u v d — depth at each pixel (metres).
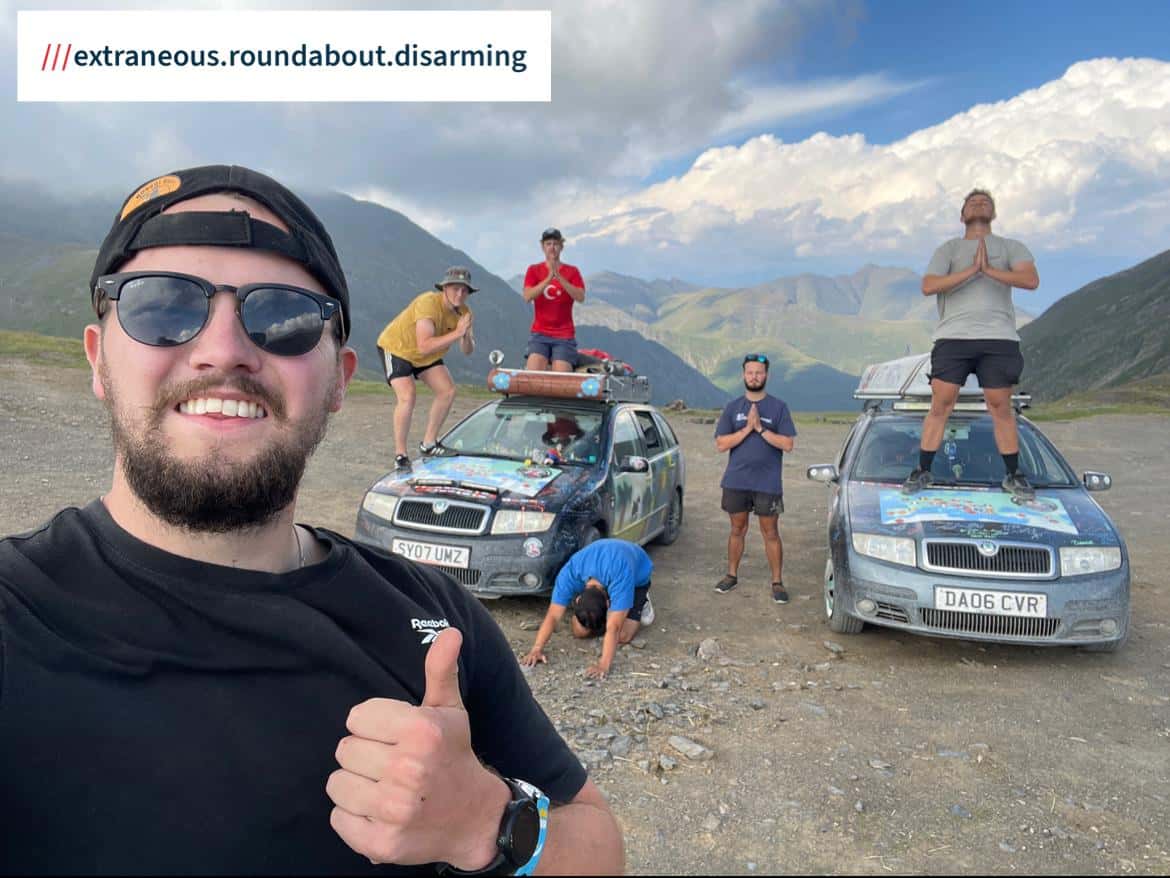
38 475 8.79
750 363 6.39
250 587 1.23
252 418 1.29
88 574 1.18
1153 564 7.80
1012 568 4.82
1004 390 5.55
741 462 6.48
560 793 1.54
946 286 5.71
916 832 2.94
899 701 4.34
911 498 5.55
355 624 1.30
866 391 7.21
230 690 1.13
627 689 4.42
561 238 8.99
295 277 1.37
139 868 1.00
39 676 1.06
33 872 0.99
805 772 3.44
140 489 1.22
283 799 1.09
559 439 6.71
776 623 5.82
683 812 3.05
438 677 1.12
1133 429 21.50
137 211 1.32
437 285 7.45
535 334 9.17
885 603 4.97
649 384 8.48
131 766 1.04
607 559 4.85
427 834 1.05
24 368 18.75
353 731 1.08
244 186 1.36
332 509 8.63
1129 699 4.44
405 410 7.50
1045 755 3.69
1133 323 185.62
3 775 1.01
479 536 5.46
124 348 1.26
